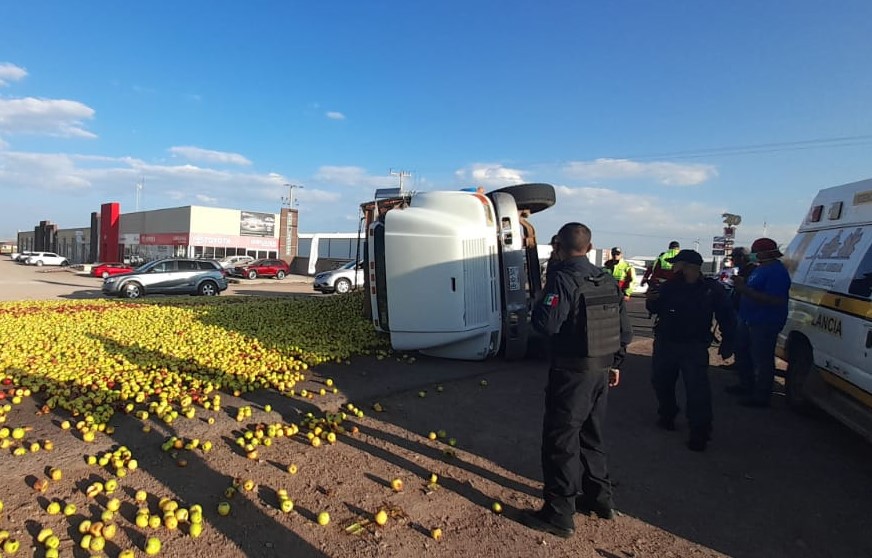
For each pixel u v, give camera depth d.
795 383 6.26
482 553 3.22
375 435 4.95
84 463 3.98
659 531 3.57
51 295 22.70
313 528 3.37
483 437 5.05
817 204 6.68
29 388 5.61
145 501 3.54
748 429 5.62
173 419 4.80
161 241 58.41
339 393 5.98
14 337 8.35
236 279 39.41
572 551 3.29
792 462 4.80
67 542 3.05
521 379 7.10
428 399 6.11
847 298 5.13
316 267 51.56
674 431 5.48
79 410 4.92
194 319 10.77
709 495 4.11
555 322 3.38
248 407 5.15
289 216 60.66
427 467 4.35
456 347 7.79
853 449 5.15
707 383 4.98
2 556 2.88
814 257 6.30
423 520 3.55
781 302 6.07
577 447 3.48
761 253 6.16
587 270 3.57
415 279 7.32
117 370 6.40
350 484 3.97
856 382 4.81
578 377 3.44
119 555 2.90
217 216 55.31
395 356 8.02
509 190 8.51
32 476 3.74
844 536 3.59
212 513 3.46
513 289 7.78
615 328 3.58
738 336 6.88
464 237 7.27
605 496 3.67
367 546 3.22
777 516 3.83
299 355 7.59
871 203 5.38
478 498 3.89
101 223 71.50
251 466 4.14
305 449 4.54
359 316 10.75
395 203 9.19
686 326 5.00
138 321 10.49
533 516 3.57
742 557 3.31
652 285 5.40
